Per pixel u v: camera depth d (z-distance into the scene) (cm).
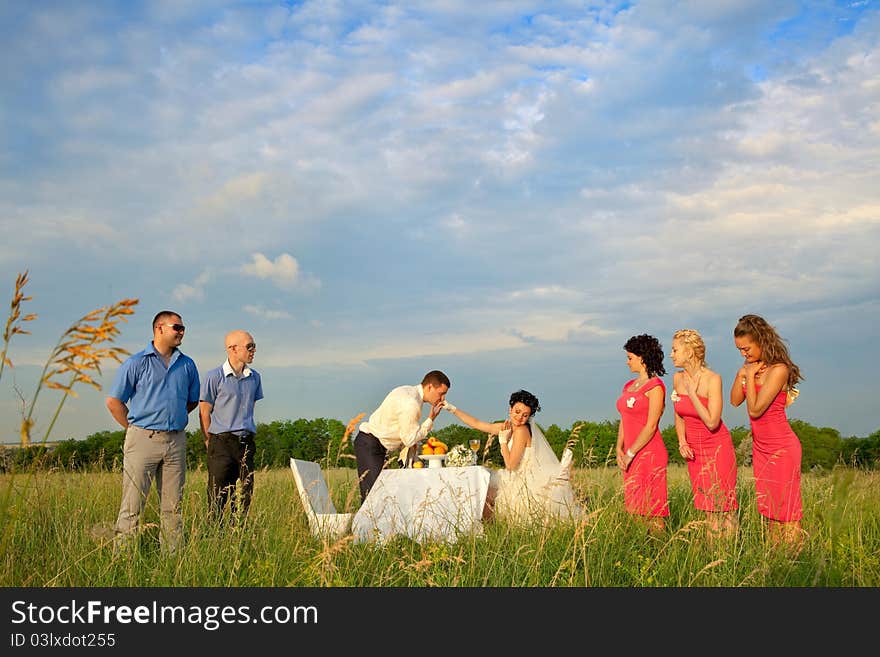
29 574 501
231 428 752
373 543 550
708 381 626
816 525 574
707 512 609
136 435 629
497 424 733
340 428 1260
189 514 671
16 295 248
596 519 556
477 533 590
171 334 640
